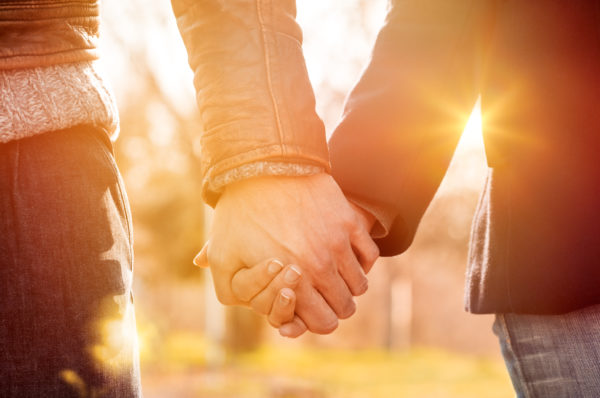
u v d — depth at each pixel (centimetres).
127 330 83
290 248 90
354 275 93
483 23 102
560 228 94
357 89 103
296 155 90
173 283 1438
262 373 911
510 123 97
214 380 829
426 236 1636
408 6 104
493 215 98
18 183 79
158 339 916
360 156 99
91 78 85
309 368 1021
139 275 1191
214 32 90
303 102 91
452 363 1235
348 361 1184
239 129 89
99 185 82
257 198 90
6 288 78
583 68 95
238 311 1100
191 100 1022
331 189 92
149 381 812
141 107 1095
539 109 96
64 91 82
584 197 94
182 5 92
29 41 82
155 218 1360
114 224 83
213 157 90
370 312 1741
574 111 95
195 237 1371
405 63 102
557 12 96
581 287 93
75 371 79
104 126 85
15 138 80
